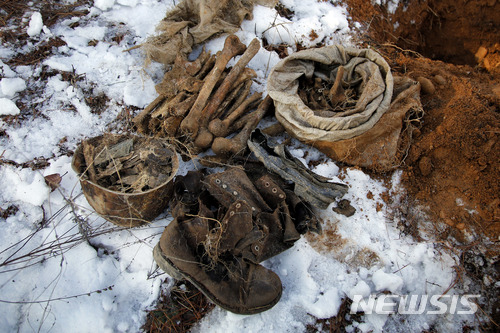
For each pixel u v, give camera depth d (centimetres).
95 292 79
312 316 81
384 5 132
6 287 77
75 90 101
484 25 135
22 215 86
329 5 126
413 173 97
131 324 78
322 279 85
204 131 91
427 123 99
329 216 90
